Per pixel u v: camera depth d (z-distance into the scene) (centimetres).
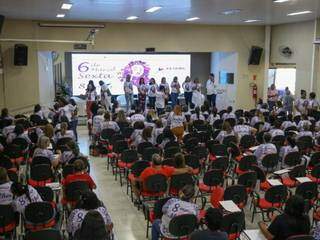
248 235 464
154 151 895
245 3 1127
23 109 1659
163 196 713
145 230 691
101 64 1912
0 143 980
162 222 530
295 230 436
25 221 549
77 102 1770
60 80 2020
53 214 552
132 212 771
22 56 1588
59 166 833
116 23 1727
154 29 1773
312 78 1616
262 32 1895
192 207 520
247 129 1069
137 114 1284
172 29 1794
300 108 1459
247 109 1942
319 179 768
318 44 1553
